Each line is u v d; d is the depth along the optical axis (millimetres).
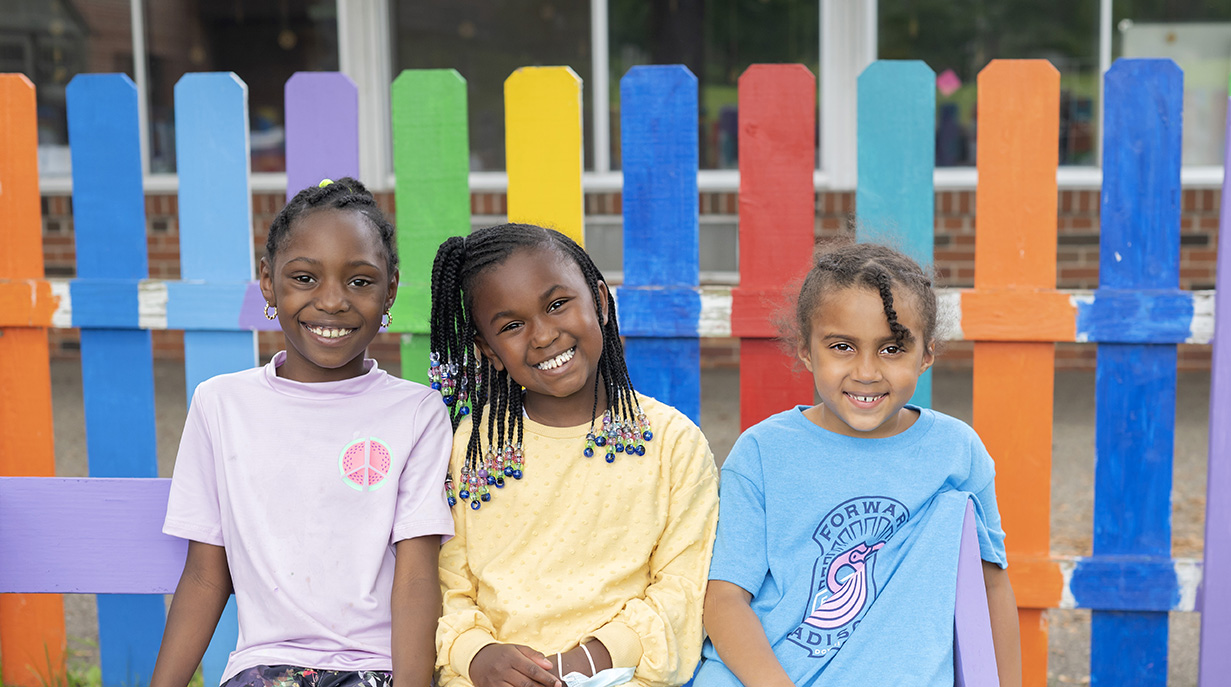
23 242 2521
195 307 2463
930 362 1983
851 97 6371
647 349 2414
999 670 1858
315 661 1820
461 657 1769
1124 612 2369
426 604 1842
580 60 6801
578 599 1817
